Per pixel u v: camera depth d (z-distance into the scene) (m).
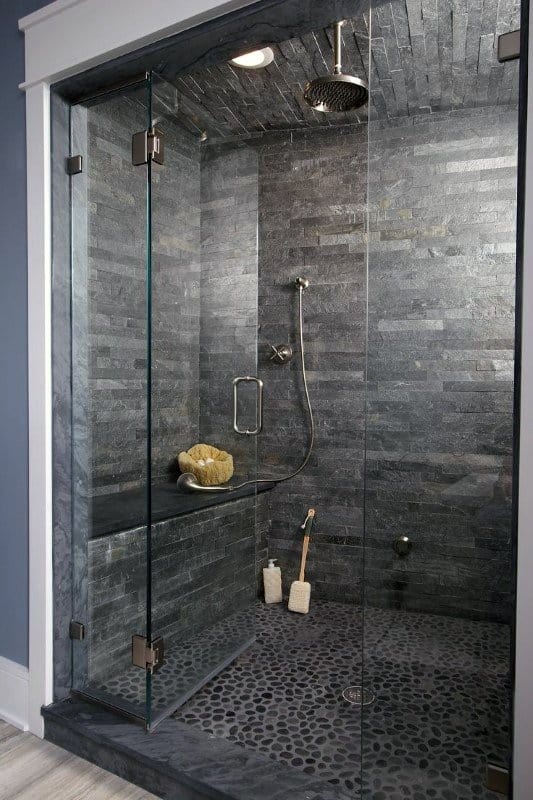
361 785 1.48
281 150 3.18
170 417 1.93
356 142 3.04
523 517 1.22
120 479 1.92
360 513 3.12
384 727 1.45
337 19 1.52
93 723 1.89
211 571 2.21
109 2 1.74
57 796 1.68
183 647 2.05
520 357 1.24
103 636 1.98
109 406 1.96
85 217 2.00
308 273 3.15
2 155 2.10
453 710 1.38
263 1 1.47
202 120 2.05
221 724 1.96
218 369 2.16
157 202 1.84
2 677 2.13
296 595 3.02
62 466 2.03
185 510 2.04
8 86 2.06
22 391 2.06
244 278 2.29
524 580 1.22
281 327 3.22
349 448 3.12
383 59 1.38
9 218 2.08
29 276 2.01
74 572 2.06
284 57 2.36
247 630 2.54
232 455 2.28
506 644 1.33
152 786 1.70
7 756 1.88
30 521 2.02
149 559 1.86
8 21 2.04
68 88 1.94
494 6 1.27
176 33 1.63
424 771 1.41
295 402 3.21
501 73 1.28
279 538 3.27
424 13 1.32
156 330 1.85
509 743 1.31
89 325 2.01
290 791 1.57
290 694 2.17
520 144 1.24
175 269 1.93
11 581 2.11
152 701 1.86
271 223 3.22
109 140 1.92
